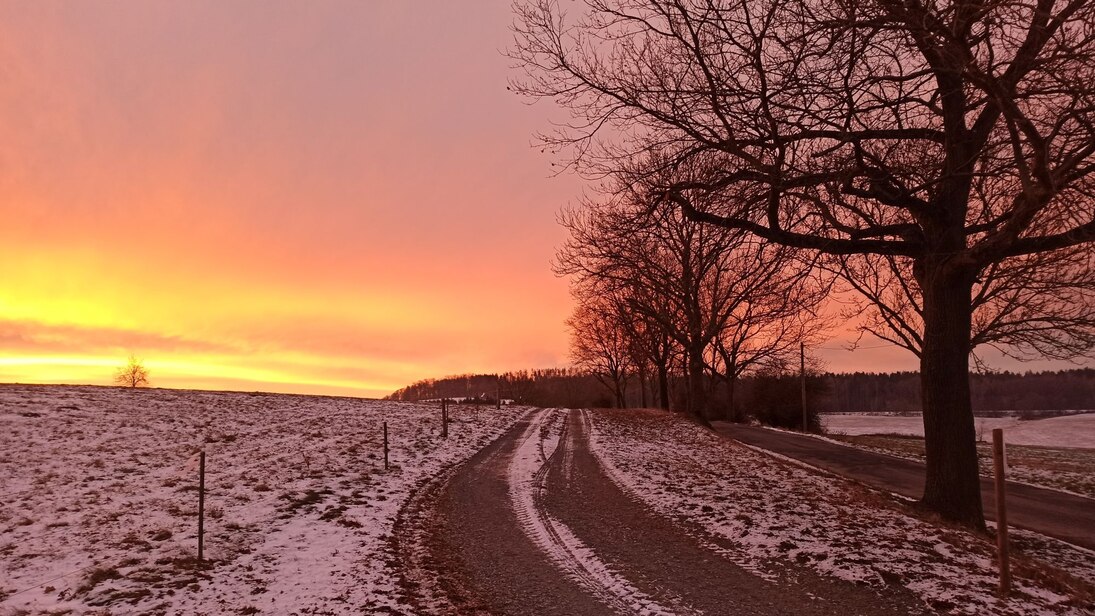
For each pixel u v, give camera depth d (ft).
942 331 38.34
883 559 28.07
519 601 24.86
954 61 26.68
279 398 132.05
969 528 35.78
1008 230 30.09
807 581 26.08
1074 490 71.72
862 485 54.24
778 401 194.39
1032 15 25.99
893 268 55.06
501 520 40.29
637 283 68.18
